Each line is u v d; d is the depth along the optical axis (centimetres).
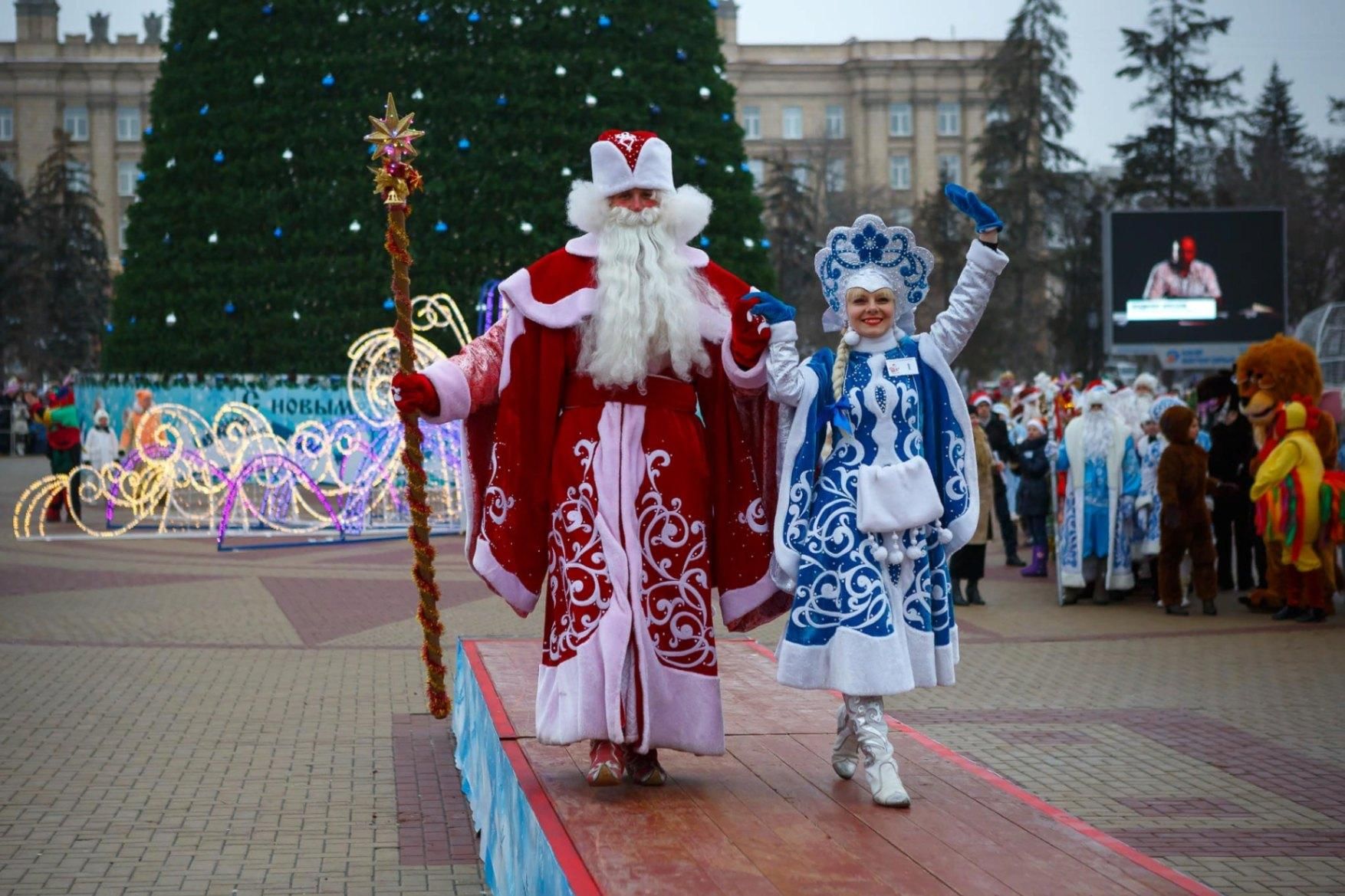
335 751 750
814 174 8006
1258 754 752
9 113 8106
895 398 503
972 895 389
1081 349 5316
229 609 1243
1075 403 1639
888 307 515
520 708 615
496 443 522
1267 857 581
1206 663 1023
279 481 2039
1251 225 3228
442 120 2472
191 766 717
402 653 1037
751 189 2658
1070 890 395
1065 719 836
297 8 2489
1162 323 3244
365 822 630
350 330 2439
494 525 521
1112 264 3250
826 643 489
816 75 8538
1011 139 5734
